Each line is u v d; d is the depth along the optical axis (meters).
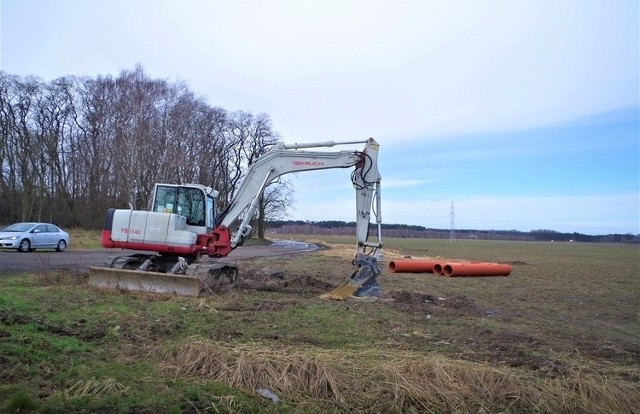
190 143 46.84
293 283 16.27
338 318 10.61
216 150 52.22
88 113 50.56
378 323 10.31
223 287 13.59
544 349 8.92
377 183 14.51
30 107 49.59
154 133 41.62
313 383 5.92
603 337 10.77
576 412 5.92
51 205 49.94
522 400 5.98
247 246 50.50
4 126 47.84
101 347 7.04
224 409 5.15
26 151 46.94
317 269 25.08
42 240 25.42
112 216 13.93
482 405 5.80
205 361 6.24
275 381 5.89
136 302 11.09
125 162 40.62
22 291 11.47
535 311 14.27
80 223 50.62
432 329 10.11
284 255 36.91
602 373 7.34
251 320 9.88
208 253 14.35
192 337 7.54
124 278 12.64
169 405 5.05
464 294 17.09
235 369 6.03
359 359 6.90
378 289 14.12
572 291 19.98
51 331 7.64
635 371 7.57
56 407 4.82
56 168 50.41
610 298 18.17
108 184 47.88
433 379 6.17
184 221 14.32
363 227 14.47
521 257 48.09
